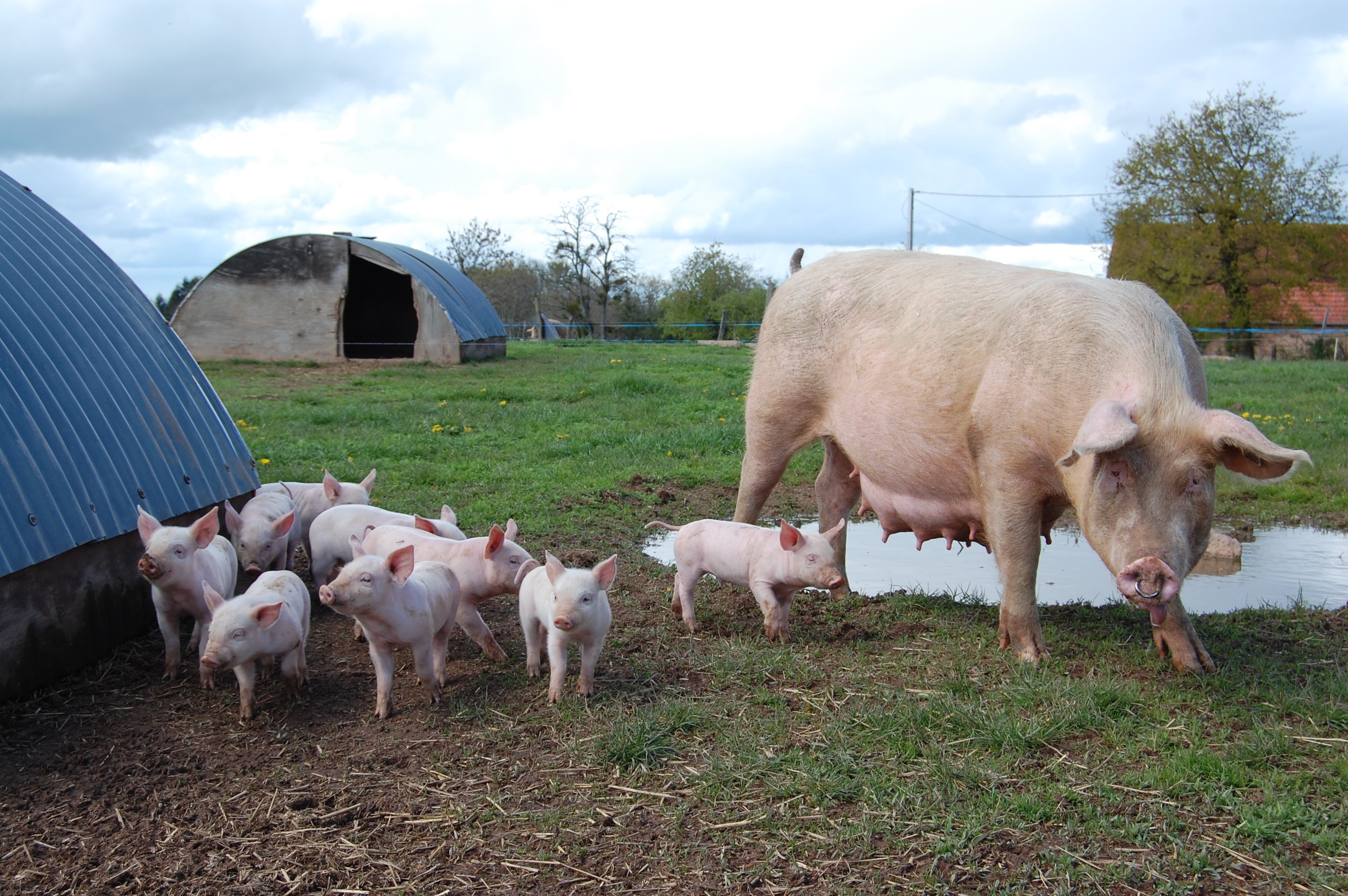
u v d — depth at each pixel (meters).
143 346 7.43
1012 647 5.64
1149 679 5.23
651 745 4.47
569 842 3.80
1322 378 22.75
